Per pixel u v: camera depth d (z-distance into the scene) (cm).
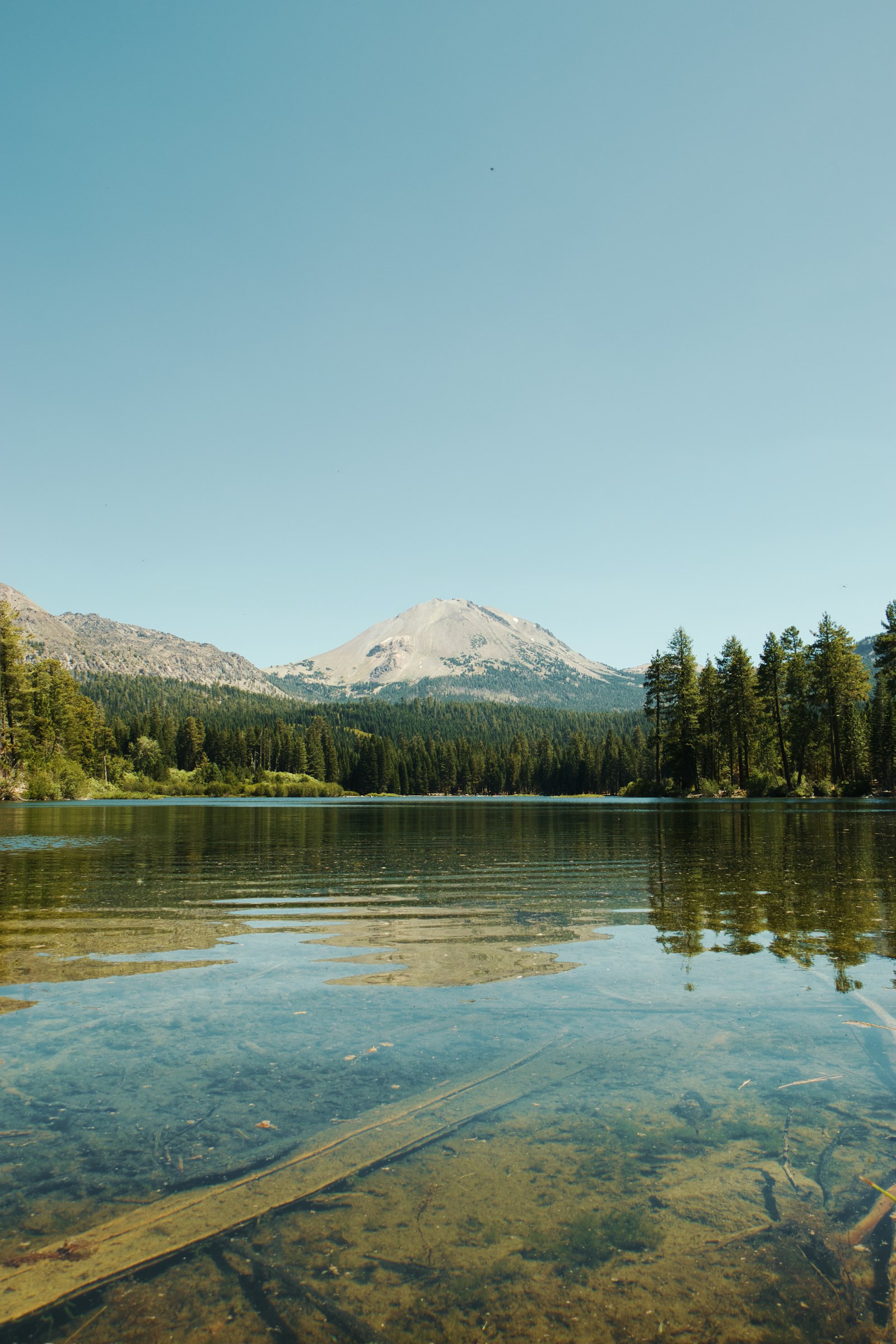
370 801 10575
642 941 738
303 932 793
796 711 6512
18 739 7250
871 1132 354
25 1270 261
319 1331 230
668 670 7156
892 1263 268
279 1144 341
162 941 754
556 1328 234
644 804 5447
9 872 1332
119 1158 328
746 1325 236
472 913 905
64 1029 490
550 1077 412
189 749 16475
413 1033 482
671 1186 310
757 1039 468
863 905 941
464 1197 303
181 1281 256
